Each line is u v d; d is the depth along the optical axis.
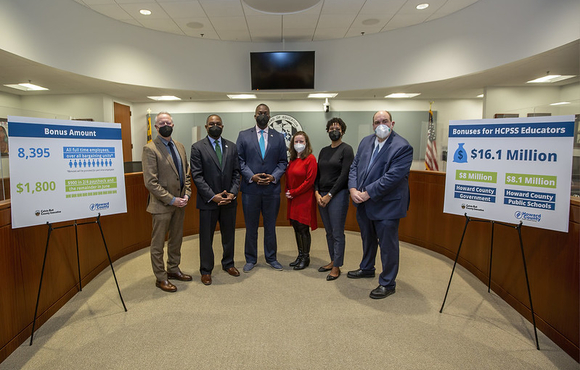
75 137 2.00
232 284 2.70
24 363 1.66
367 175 2.52
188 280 2.77
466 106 8.64
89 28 5.32
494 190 2.00
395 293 2.52
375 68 6.51
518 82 6.16
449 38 5.58
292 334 1.93
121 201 2.23
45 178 1.88
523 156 1.88
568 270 1.76
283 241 4.08
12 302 1.77
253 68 6.64
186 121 8.75
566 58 4.56
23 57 4.30
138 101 8.57
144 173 2.44
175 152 2.62
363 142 2.70
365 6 5.21
